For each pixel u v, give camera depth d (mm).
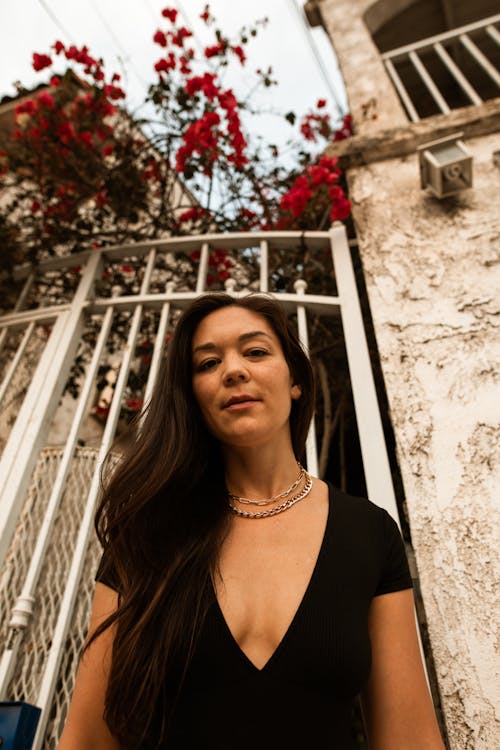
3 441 2246
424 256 1635
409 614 877
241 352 1048
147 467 1065
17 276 2393
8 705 963
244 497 1021
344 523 914
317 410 2814
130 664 761
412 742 744
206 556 875
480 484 1178
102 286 2078
